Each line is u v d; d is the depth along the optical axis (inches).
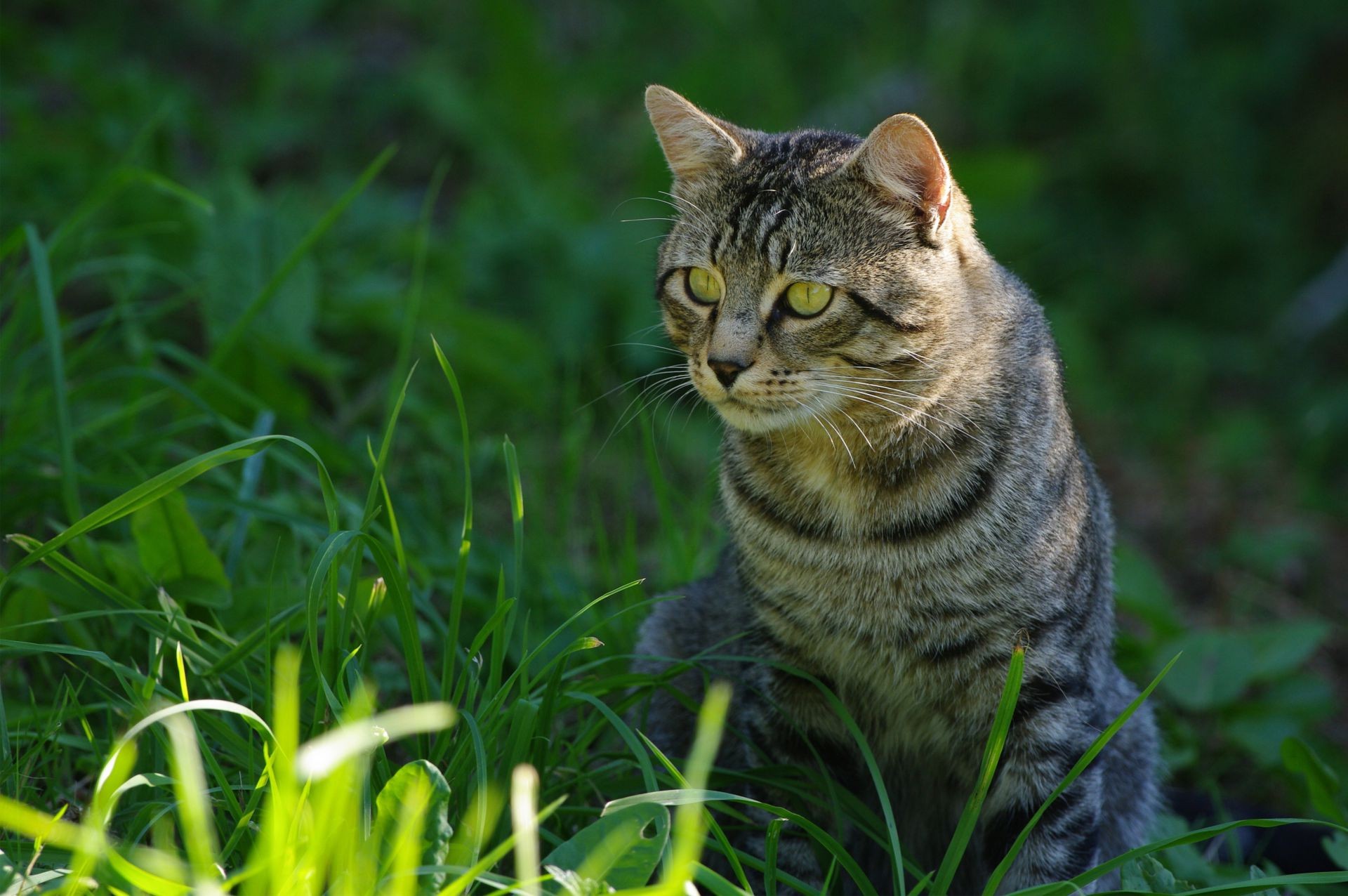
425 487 184.1
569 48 365.7
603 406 230.4
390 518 114.9
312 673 116.6
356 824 86.2
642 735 108.3
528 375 220.5
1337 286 339.9
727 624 143.4
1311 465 277.3
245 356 178.5
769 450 130.0
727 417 129.0
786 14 378.3
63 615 122.3
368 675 133.3
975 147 361.7
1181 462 285.7
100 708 119.6
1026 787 124.5
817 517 126.3
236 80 320.8
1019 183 296.0
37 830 78.7
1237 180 362.0
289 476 180.1
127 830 104.0
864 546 124.3
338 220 245.4
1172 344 326.0
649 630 151.5
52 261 171.3
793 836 126.3
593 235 250.5
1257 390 329.1
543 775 116.0
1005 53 371.9
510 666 145.2
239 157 280.5
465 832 93.0
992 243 300.5
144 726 87.2
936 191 124.6
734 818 134.9
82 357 169.0
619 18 375.9
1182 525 253.6
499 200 266.2
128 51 314.0
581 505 205.2
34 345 171.9
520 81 293.4
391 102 318.0
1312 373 328.5
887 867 140.3
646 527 202.8
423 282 233.5
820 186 128.3
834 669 129.0
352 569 111.0
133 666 124.4
